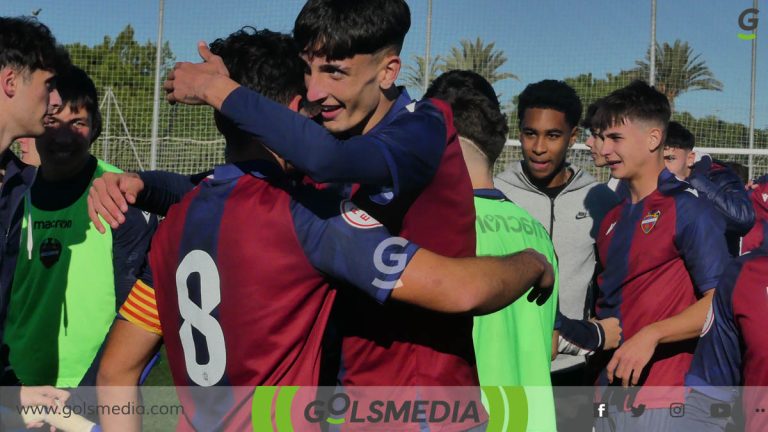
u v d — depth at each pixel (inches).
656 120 129.4
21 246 124.3
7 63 94.7
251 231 65.7
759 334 84.6
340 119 75.3
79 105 123.6
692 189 127.3
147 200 77.0
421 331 74.5
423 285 64.2
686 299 124.9
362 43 72.7
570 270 149.7
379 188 72.9
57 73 99.3
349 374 75.0
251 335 66.0
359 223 65.6
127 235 121.6
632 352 114.9
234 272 66.0
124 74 488.1
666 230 124.3
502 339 91.9
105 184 75.3
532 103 147.0
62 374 125.0
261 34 74.7
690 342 121.6
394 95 78.1
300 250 65.4
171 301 70.2
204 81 63.0
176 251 69.4
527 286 68.8
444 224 74.1
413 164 67.4
